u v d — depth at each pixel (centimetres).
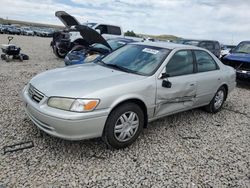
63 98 294
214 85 486
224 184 285
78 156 315
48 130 304
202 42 1330
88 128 296
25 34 4534
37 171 277
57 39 1252
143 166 306
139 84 341
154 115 374
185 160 329
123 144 338
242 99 695
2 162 287
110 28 1359
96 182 269
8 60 997
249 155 358
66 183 262
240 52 916
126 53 434
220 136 417
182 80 402
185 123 462
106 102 304
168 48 416
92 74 360
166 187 271
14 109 450
